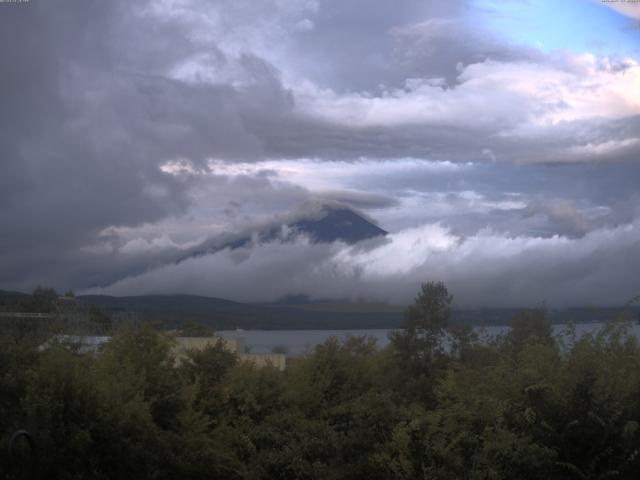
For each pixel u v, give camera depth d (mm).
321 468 9062
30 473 8938
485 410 8859
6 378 10305
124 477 10227
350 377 20953
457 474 8078
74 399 9922
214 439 14078
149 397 13219
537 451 7828
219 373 19000
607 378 8516
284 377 20406
